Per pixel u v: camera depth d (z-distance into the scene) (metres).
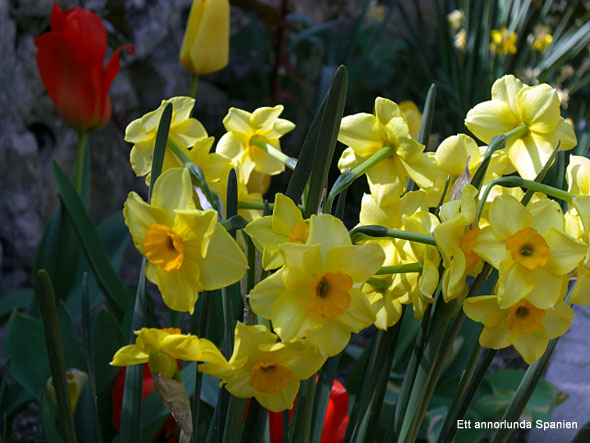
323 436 0.65
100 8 1.52
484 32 2.32
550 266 0.42
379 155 0.47
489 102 0.49
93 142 1.65
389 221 0.48
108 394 0.77
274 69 1.99
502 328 0.45
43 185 1.46
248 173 0.53
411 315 0.91
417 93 2.47
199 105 2.05
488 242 0.43
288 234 0.43
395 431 0.51
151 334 0.42
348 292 0.41
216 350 0.42
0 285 1.44
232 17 2.05
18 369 0.81
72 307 1.09
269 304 0.41
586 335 1.41
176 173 0.43
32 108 1.40
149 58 1.77
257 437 0.49
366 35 2.49
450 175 0.48
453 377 0.97
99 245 0.97
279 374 0.43
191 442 0.48
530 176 0.48
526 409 0.93
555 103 0.46
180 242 0.42
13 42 1.31
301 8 2.34
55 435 0.65
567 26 2.81
